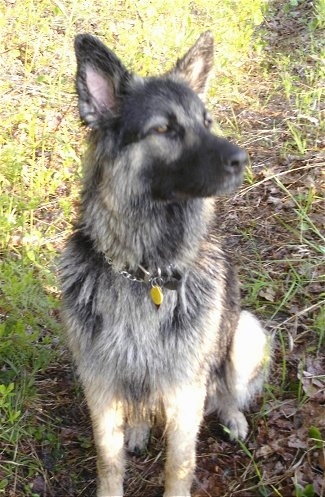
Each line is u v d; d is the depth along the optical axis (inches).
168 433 57.6
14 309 67.1
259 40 133.5
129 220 53.2
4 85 105.7
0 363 66.1
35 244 77.1
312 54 124.8
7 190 85.6
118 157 52.5
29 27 123.1
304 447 60.4
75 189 85.7
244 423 64.8
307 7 155.4
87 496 60.1
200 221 55.2
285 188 83.6
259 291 75.0
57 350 68.6
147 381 55.5
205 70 58.2
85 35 51.8
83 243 55.3
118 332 54.4
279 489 58.2
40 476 59.7
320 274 75.4
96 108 53.0
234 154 50.6
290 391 65.9
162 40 120.4
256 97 114.7
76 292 55.3
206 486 60.5
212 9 141.0
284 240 81.0
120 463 58.1
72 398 66.3
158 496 60.7
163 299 54.1
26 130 96.7
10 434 61.0
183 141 51.9
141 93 52.7
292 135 98.3
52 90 103.5
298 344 69.5
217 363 61.7
